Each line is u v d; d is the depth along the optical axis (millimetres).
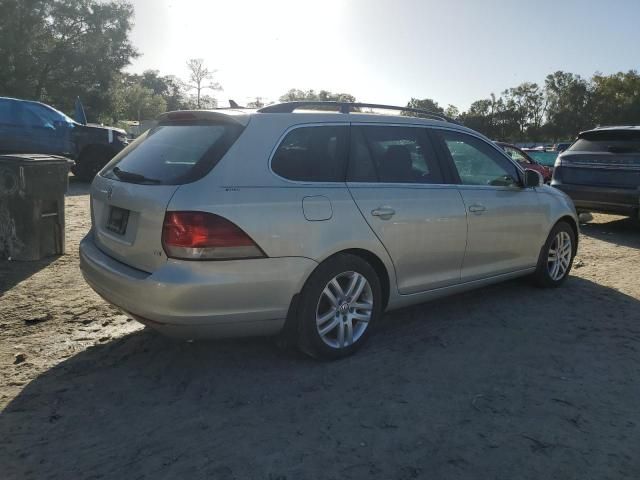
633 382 3506
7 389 3277
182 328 3143
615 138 8859
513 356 3873
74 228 7844
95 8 42094
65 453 2654
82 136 13406
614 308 4949
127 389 3320
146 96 70125
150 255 3197
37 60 40094
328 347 3639
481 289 5477
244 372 3557
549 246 5336
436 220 4109
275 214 3268
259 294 3250
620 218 10906
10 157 5965
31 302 4781
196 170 3223
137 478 2471
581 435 2891
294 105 3754
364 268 3721
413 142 4230
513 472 2574
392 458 2664
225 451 2693
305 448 2730
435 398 3258
